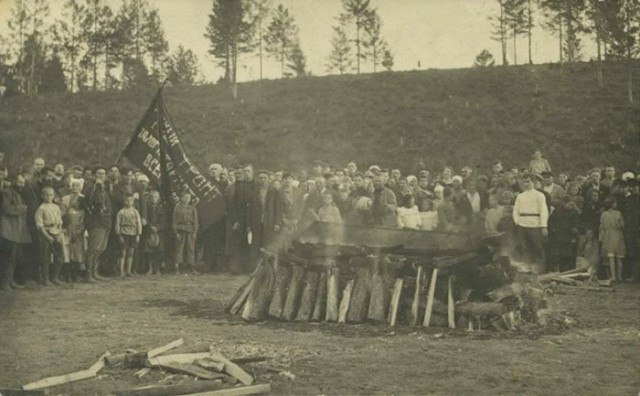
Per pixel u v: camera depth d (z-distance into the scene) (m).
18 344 7.72
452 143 24.81
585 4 24.27
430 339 8.14
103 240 13.78
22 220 12.28
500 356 7.27
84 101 31.45
